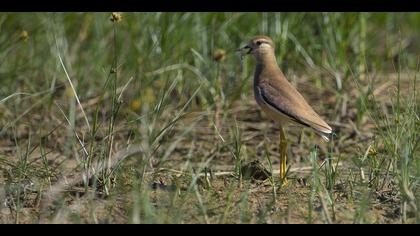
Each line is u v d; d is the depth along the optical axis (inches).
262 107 468.4
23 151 503.2
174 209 387.5
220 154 500.4
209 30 641.6
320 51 653.9
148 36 627.2
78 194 412.2
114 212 387.5
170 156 497.4
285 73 635.5
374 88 599.5
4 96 567.5
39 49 626.8
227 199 394.0
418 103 501.4
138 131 490.3
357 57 640.4
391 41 718.5
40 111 562.9
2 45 610.2
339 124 553.9
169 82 595.8
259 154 511.5
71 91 528.7
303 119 443.8
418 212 378.3
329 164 437.4
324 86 625.9
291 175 456.8
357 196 411.8
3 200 402.3
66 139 519.8
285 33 634.8
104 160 425.4
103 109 570.3
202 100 574.9
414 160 420.8
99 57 636.7
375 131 514.3
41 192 416.8
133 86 587.2
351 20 655.8
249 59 620.7
